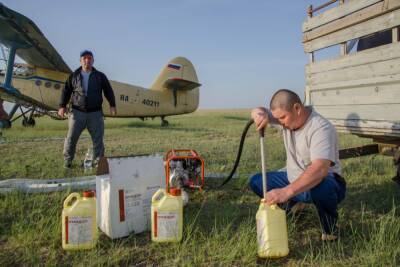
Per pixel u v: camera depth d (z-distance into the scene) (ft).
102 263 7.16
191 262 7.32
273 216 7.39
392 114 9.93
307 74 13.96
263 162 8.41
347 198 11.96
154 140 32.12
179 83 57.67
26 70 45.62
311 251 7.52
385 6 9.81
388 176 14.83
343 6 11.54
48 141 30.99
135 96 56.18
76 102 16.48
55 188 12.75
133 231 8.80
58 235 8.46
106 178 8.79
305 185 7.14
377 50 10.34
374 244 7.79
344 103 11.93
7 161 19.47
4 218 9.98
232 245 7.89
